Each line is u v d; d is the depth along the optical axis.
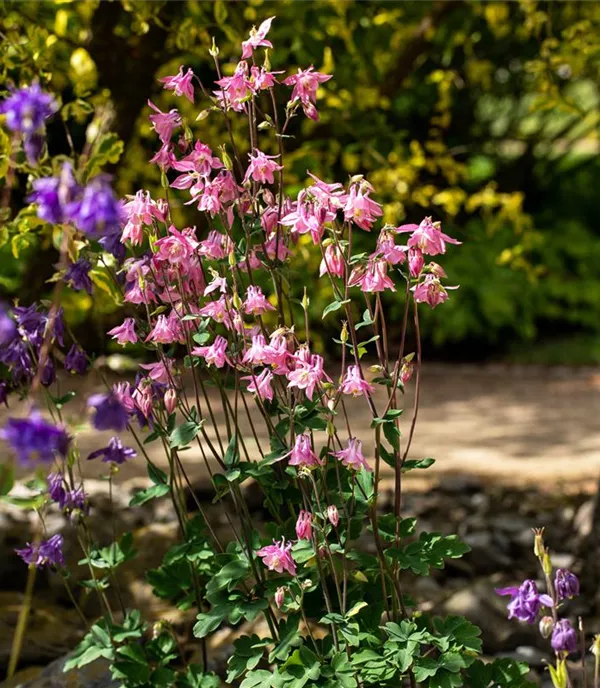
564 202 13.60
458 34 9.76
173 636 3.23
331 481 2.92
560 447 7.45
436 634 2.80
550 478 6.56
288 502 2.97
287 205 2.78
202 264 2.96
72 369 2.81
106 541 4.71
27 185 3.45
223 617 2.77
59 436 2.00
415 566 2.69
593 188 13.91
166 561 2.97
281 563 2.59
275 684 2.69
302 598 2.71
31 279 6.30
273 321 5.39
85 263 2.78
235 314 2.72
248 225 2.74
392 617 2.92
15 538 4.64
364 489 2.79
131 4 4.66
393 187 6.93
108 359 2.82
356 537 2.96
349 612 2.65
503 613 4.05
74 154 3.50
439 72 9.02
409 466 2.75
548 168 13.09
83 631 4.01
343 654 2.69
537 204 13.41
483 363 10.95
